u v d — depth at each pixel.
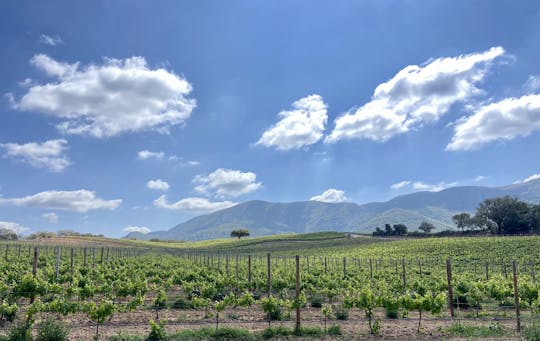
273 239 122.06
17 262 43.00
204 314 23.94
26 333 15.96
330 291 30.05
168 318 22.33
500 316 25.50
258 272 42.19
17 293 21.98
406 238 109.00
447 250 71.38
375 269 51.72
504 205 115.31
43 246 72.38
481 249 69.94
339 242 104.69
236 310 25.67
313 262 60.28
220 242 127.31
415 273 49.19
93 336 17.23
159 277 38.56
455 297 29.67
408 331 19.91
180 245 123.00
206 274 38.38
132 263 47.44
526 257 61.12
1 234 99.25
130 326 19.83
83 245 93.44
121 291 26.17
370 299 20.16
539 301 26.64
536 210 112.50
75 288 24.52
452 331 19.75
